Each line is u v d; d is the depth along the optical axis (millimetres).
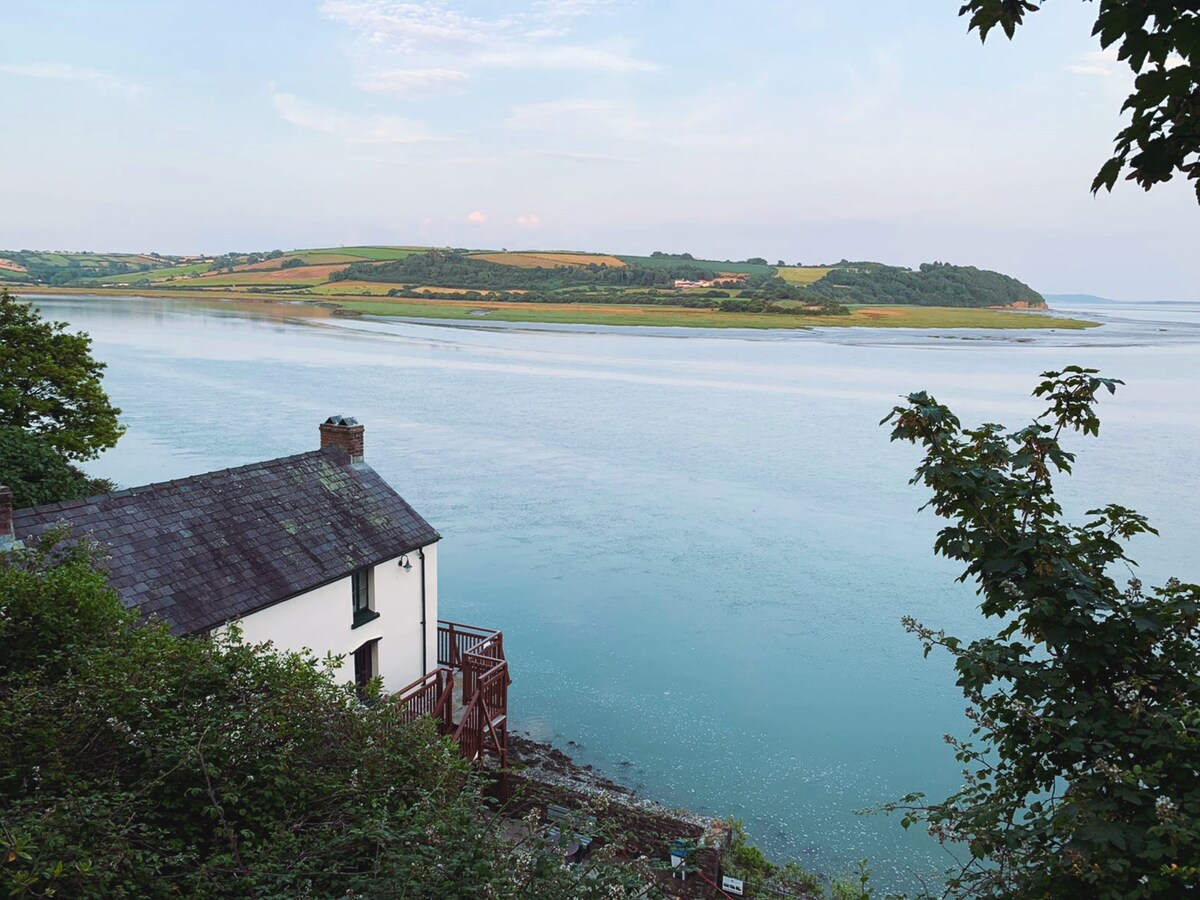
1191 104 4172
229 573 18547
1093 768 6047
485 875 7184
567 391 88438
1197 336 189250
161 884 7539
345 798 9648
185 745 8836
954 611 33562
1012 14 4547
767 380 99625
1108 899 5098
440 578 36438
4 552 13898
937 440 6855
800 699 27094
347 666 21234
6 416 29906
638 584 36156
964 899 6199
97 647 10664
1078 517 44156
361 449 24516
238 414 67625
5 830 6734
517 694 27156
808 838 20516
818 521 44844
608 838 8117
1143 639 6121
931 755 24125
